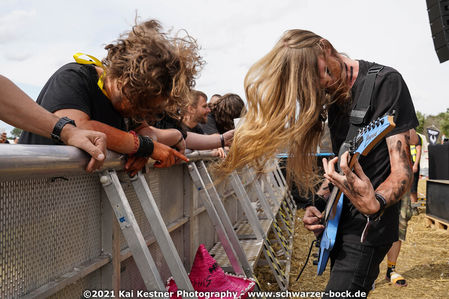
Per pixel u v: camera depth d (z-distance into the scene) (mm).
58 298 1212
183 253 2652
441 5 4762
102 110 1640
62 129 1198
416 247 5281
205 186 2773
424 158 14984
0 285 981
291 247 4797
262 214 5012
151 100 1487
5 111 1189
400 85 1529
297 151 1847
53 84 1565
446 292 3658
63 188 1236
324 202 1890
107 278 1472
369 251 1641
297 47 1491
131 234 1392
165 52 1452
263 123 1542
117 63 1444
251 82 1570
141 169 1628
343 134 1729
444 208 6160
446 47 4828
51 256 1179
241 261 2621
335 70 1562
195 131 3506
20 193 1042
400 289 3756
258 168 1831
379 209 1447
